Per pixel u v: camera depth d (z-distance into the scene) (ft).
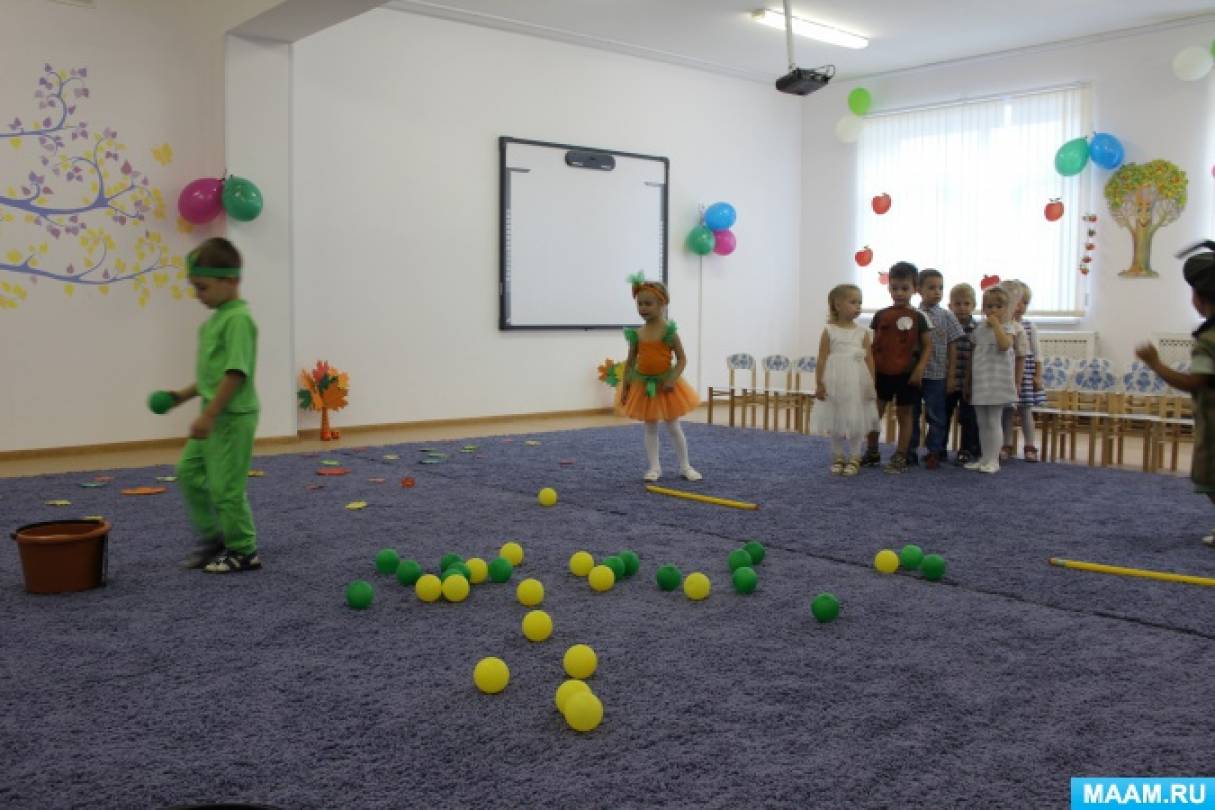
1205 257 12.47
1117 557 11.98
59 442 20.95
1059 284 29.35
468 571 10.56
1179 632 9.15
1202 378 12.34
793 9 26.03
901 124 32.83
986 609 9.79
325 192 24.50
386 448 21.62
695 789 5.93
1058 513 14.70
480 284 27.55
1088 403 22.63
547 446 22.08
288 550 12.16
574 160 29.17
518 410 28.66
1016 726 6.90
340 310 24.97
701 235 31.76
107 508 14.79
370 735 6.69
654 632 8.98
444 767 6.21
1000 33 28.27
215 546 11.46
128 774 6.10
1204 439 12.50
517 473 18.20
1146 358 12.67
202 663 8.14
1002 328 18.54
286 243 22.67
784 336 35.86
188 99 22.12
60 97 20.54
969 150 31.14
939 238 31.94
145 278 21.84
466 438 23.65
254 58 21.90
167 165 21.95
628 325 30.99
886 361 18.81
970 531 13.39
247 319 10.96
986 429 18.81
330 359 24.88
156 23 21.66
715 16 26.66
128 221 21.54
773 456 20.71
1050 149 29.40
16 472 18.61
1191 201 26.89
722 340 33.91
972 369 18.72
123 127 21.35
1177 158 27.07
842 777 6.10
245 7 20.77
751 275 34.60
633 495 16.03
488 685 7.43
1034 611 9.73
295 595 10.21
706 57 31.04
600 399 30.66
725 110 33.27
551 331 29.27
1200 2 25.38
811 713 7.11
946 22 27.20
